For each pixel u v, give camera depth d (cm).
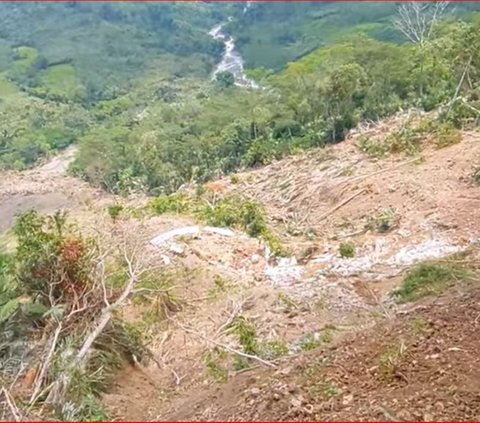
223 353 761
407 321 620
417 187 1359
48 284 766
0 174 4634
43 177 4425
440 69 2636
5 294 790
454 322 593
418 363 517
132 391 686
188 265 1127
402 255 1080
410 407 452
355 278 1005
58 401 586
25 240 805
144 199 2495
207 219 1420
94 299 777
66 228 1066
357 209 1385
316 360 570
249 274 1127
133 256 964
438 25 3522
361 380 509
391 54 3153
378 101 2784
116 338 746
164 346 841
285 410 479
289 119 3209
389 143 1759
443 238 1102
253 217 1371
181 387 708
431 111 2158
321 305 901
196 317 938
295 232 1355
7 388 609
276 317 884
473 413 442
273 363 639
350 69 2795
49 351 649
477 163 1426
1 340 730
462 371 496
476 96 2000
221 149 3244
